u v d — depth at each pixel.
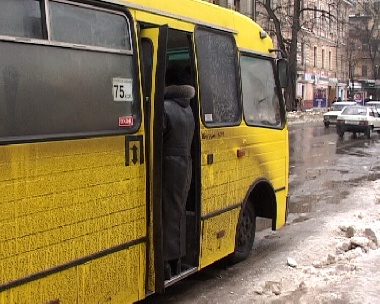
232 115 5.55
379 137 26.41
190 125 4.59
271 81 6.56
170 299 5.14
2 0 3.13
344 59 73.88
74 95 3.59
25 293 3.23
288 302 4.84
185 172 4.55
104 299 3.85
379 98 75.62
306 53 59.69
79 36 3.64
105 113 3.83
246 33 5.98
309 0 56.81
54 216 3.41
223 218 5.40
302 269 5.95
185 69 5.05
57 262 3.44
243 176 5.77
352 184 12.09
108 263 3.86
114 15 3.95
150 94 4.30
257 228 8.00
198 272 5.93
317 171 14.20
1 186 3.07
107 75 3.86
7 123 3.14
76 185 3.56
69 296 3.55
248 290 5.36
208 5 5.22
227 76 5.50
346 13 71.81
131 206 4.06
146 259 4.26
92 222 3.70
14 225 3.15
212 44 5.27
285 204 6.92
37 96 3.33
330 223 8.07
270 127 6.39
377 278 5.42
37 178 3.29
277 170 6.62
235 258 6.12
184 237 4.71
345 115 25.84
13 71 3.18
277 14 45.16
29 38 3.28
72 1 3.57
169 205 4.50
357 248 6.46
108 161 3.83
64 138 3.47
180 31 4.77
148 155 4.22
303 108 58.41
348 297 4.86
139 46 4.19
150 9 4.32
